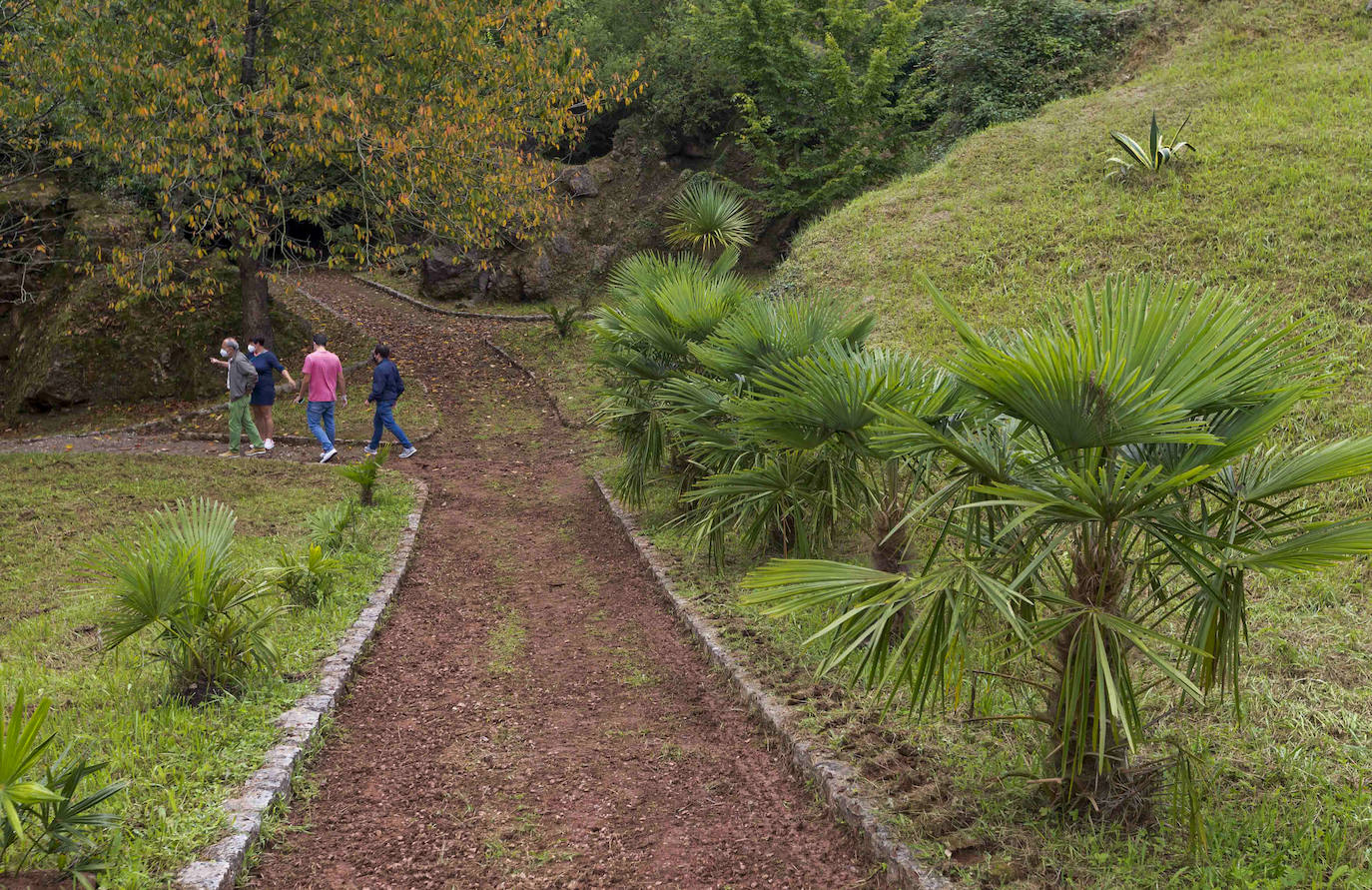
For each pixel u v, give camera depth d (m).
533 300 22.14
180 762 3.86
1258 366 2.85
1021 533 3.32
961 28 19.50
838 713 4.39
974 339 2.84
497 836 3.69
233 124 12.91
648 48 23.64
